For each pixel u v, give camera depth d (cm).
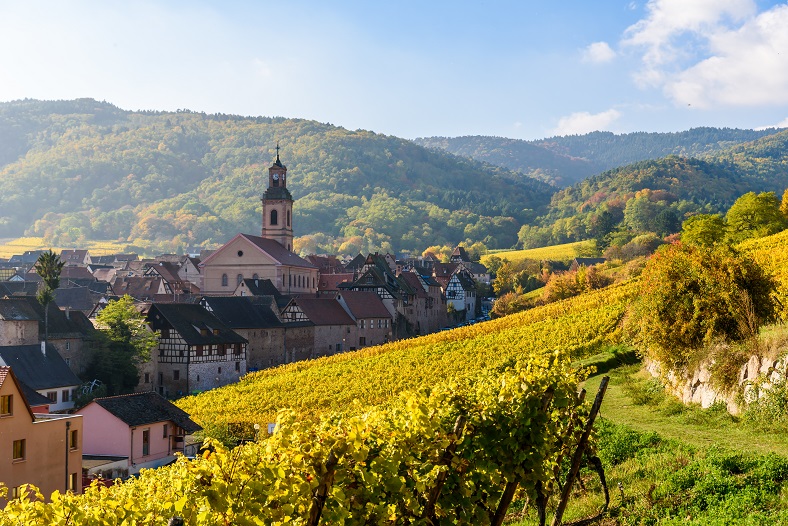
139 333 8750
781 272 5016
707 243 10100
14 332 7812
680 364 3453
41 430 3716
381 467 1282
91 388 8056
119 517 1246
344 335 12144
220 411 6619
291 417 1229
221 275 13400
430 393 1516
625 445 2456
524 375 1521
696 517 1716
